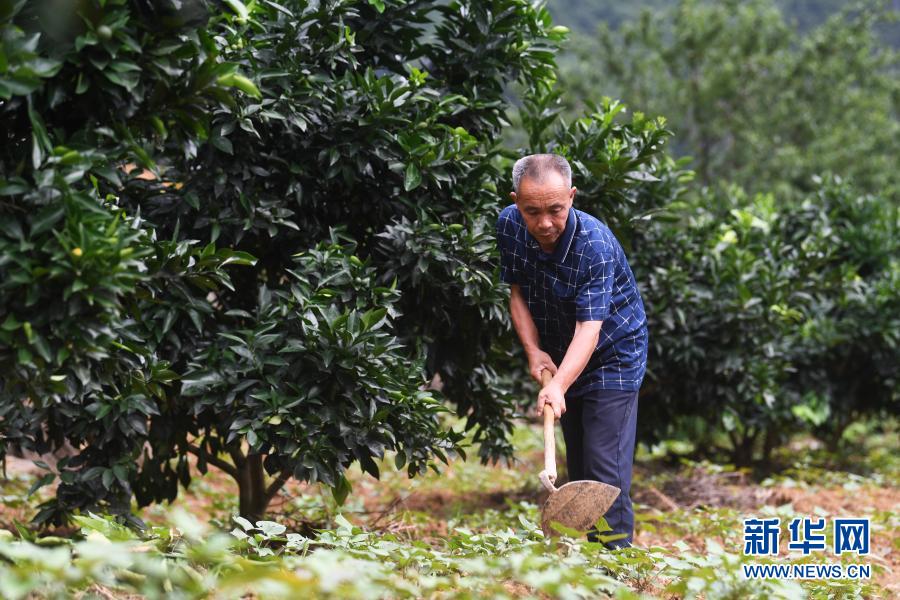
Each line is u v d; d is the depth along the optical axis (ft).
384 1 17.94
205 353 16.05
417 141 17.19
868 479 34.06
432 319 18.71
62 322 11.68
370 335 15.94
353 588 10.98
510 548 14.53
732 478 34.71
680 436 38.86
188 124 13.19
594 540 16.44
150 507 25.67
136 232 13.12
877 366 35.83
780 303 30.48
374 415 16.02
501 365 21.80
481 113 19.31
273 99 16.47
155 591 11.02
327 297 16.37
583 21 171.73
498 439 21.15
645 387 29.94
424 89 17.53
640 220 23.73
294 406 15.98
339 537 14.46
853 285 34.58
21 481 25.27
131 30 11.99
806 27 143.95
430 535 22.48
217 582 11.60
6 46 10.77
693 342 29.37
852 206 37.60
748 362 29.76
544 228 15.33
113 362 13.66
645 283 28.81
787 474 36.09
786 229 36.24
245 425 15.74
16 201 11.68
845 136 67.62
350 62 17.43
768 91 71.41
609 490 14.66
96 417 15.01
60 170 11.70
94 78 12.04
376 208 18.31
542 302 17.07
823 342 34.68
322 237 18.42
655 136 20.68
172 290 15.16
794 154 66.33
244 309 18.69
